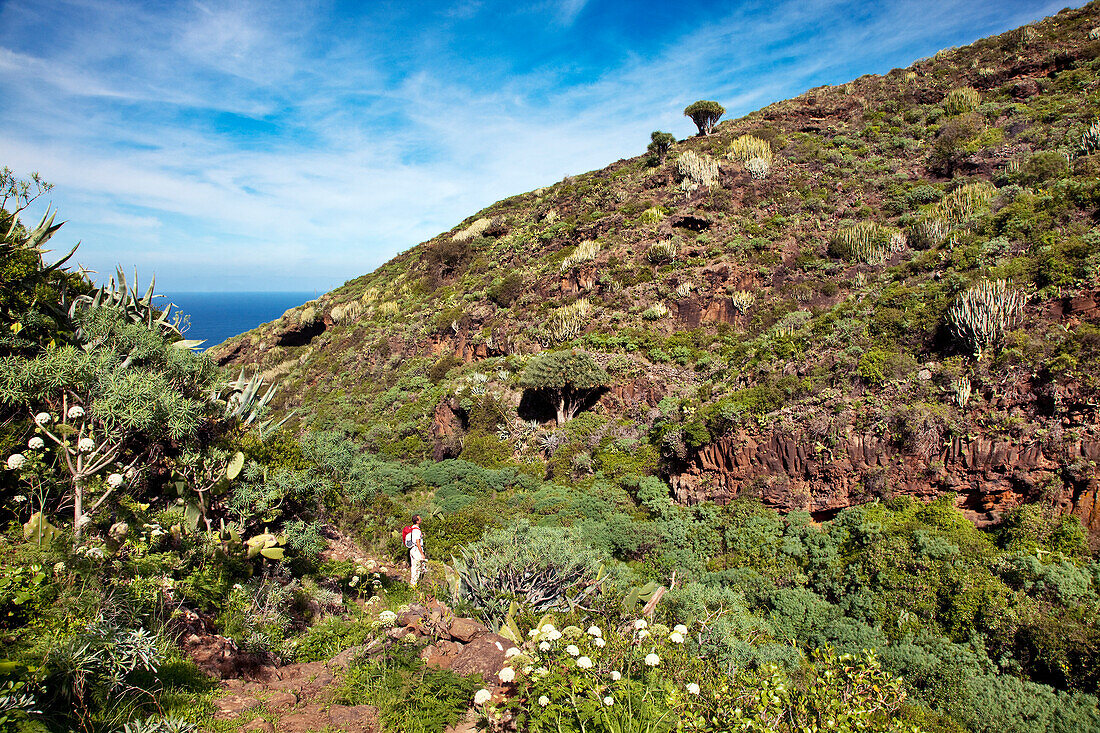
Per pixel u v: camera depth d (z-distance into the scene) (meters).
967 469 9.92
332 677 5.18
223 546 6.87
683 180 29.62
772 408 12.50
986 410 10.17
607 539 11.51
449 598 7.59
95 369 6.26
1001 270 12.38
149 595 4.98
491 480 16.34
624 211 29.47
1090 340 9.64
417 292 37.75
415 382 26.02
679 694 4.02
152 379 6.56
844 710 3.88
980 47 34.25
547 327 23.50
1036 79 28.47
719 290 21.61
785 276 21.38
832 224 23.61
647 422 16.86
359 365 31.98
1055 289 11.12
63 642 3.69
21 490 5.62
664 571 10.73
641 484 13.74
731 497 12.19
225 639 5.33
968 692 7.20
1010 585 8.45
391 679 4.77
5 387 5.77
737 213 26.22
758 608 9.62
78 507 5.52
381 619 5.65
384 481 15.69
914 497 10.32
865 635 8.41
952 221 19.03
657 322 21.64
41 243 8.62
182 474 6.97
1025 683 7.26
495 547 8.28
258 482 7.79
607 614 6.74
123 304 9.24
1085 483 8.85
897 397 11.18
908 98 32.47
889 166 26.86
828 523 10.84
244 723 4.10
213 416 8.08
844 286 19.36
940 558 9.06
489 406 20.34
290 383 34.59
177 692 4.18
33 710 3.08
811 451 11.33
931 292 13.30
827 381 12.52
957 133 25.88
